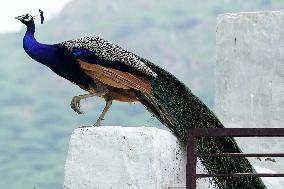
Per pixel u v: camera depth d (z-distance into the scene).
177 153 11.23
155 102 11.42
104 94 11.59
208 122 11.49
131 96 11.59
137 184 10.75
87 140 10.99
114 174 10.85
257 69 13.91
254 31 13.95
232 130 10.55
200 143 11.44
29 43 11.85
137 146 10.79
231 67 14.13
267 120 13.80
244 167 11.50
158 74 11.50
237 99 14.07
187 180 10.68
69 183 11.02
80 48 11.59
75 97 11.55
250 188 11.58
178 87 11.48
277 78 13.74
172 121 11.36
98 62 11.49
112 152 10.88
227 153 10.84
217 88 14.30
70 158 11.04
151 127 10.95
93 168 10.94
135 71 11.41
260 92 13.88
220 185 11.54
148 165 10.73
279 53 13.75
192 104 11.48
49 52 11.77
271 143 13.73
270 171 13.08
